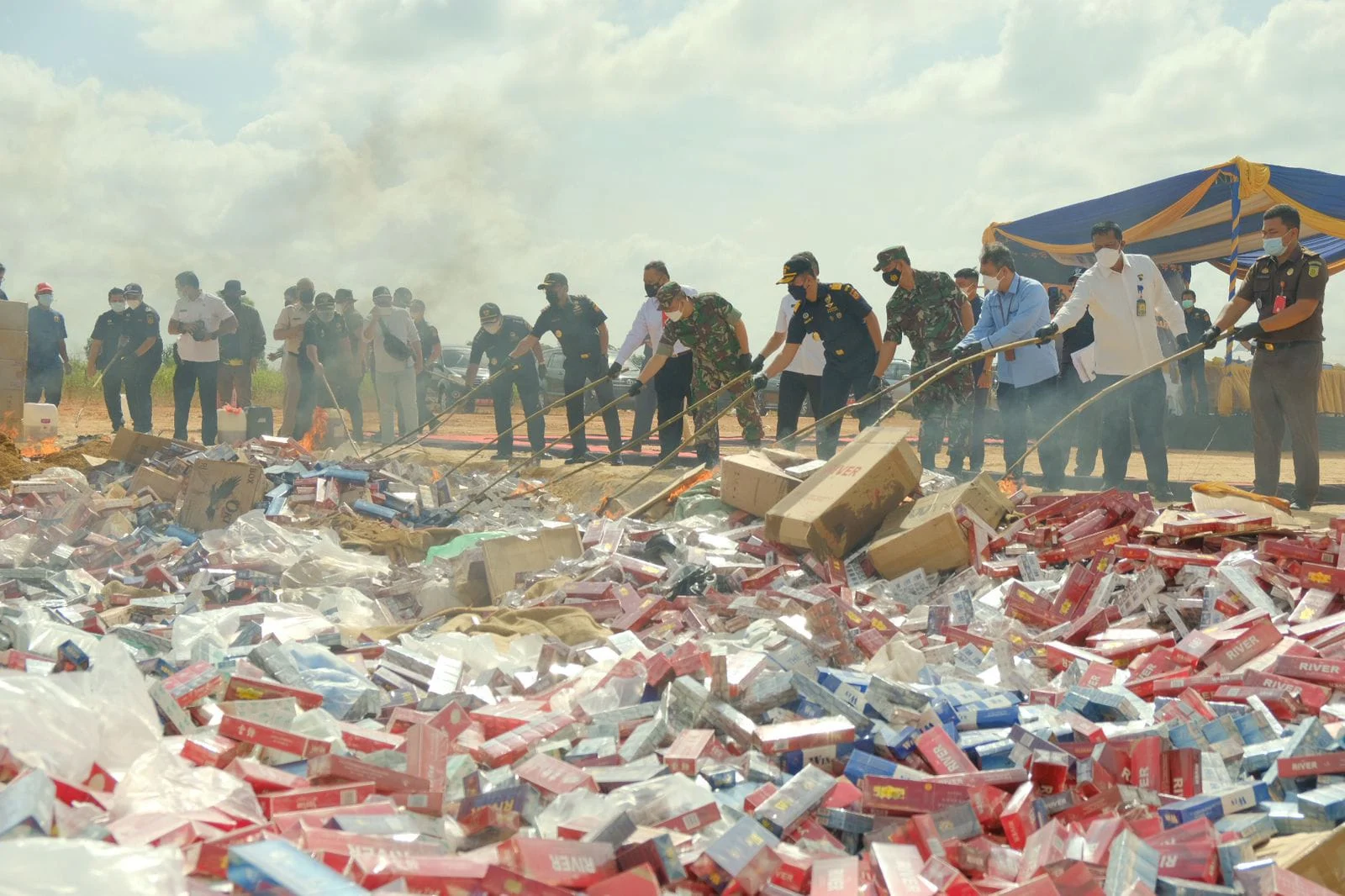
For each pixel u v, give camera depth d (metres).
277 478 9.31
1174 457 16.36
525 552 6.64
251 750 3.25
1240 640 4.51
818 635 4.57
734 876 2.56
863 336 9.69
